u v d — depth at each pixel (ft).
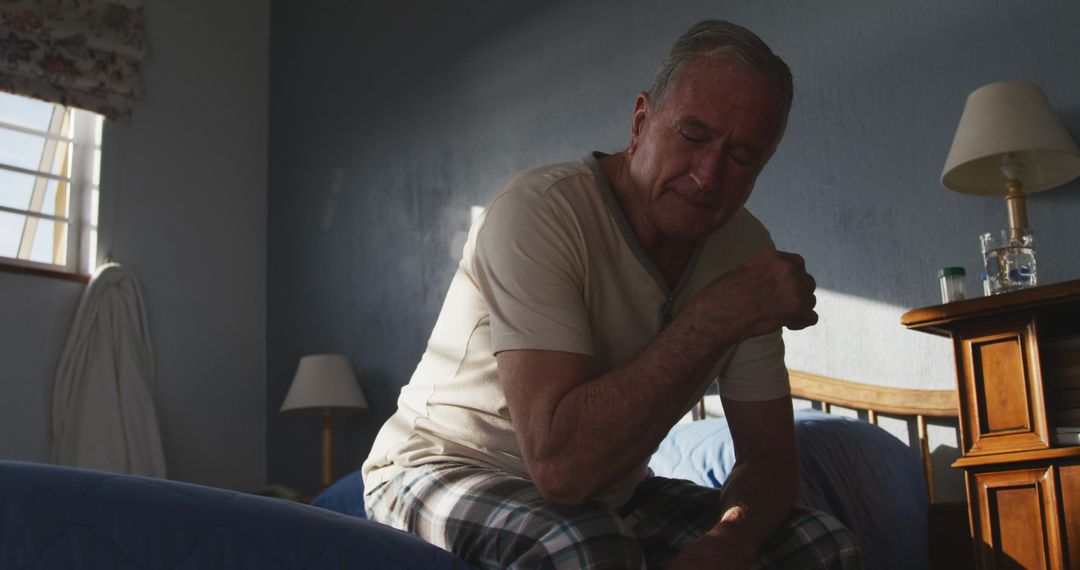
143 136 14.32
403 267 13.17
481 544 3.86
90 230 13.74
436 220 12.85
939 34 8.80
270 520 3.52
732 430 4.78
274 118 15.67
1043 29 8.25
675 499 4.63
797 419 7.38
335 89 14.69
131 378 13.26
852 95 9.28
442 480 4.18
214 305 14.60
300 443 14.19
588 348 3.83
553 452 3.64
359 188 14.03
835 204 9.26
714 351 3.66
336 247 14.21
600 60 11.34
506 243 3.99
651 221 4.09
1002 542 5.87
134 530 3.18
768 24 9.94
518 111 12.12
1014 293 5.91
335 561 3.54
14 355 12.61
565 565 3.53
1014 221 7.72
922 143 8.79
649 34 10.89
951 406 8.16
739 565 3.88
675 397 3.64
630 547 3.65
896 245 8.82
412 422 4.57
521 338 3.80
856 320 8.98
